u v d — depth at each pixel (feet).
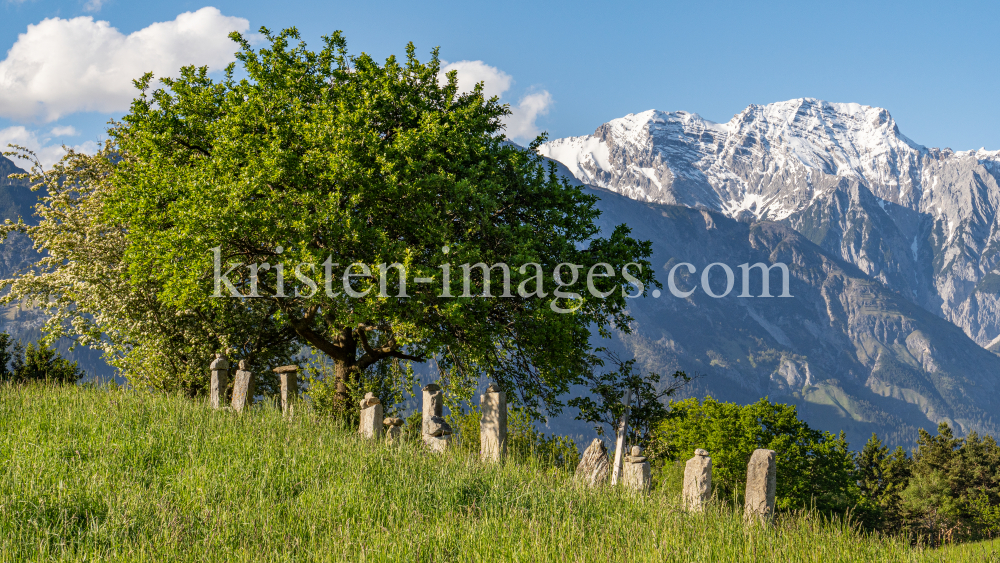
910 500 254.06
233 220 55.42
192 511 24.88
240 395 46.78
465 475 31.73
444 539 23.43
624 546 23.86
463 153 64.54
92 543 21.91
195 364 72.64
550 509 28.22
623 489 33.96
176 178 60.90
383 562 21.56
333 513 25.73
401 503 27.45
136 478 28.22
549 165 71.87
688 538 25.55
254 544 22.44
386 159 60.18
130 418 37.50
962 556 26.35
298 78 67.77
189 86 69.00
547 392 72.54
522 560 21.86
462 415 69.82
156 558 21.06
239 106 63.10
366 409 40.45
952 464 285.43
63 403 40.93
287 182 59.67
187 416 39.37
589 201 70.08
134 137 68.54
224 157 60.23
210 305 66.90
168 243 56.44
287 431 37.78
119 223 67.82
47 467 28.40
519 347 67.51
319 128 60.34
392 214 63.21
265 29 70.03
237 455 32.09
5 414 37.99
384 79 67.41
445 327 62.23
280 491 28.07
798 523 29.27
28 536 21.97
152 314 71.41
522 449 46.60
